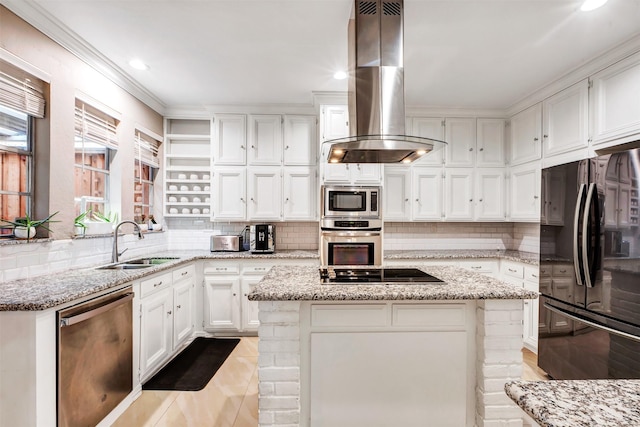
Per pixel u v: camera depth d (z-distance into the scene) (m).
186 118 3.96
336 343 1.76
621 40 2.37
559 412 0.65
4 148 2.01
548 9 2.04
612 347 2.02
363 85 1.94
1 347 1.51
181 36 2.37
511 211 3.79
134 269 2.47
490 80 3.08
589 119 2.72
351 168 3.58
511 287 1.75
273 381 1.68
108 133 2.91
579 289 2.26
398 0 1.94
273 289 1.69
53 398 1.60
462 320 1.79
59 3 1.98
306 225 4.12
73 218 2.41
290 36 2.37
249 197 3.79
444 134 3.85
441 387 1.78
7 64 1.93
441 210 3.85
